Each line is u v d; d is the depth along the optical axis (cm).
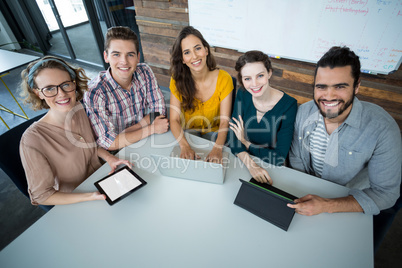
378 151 99
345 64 90
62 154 115
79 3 482
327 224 89
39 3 442
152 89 167
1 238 170
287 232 88
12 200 197
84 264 81
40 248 87
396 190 96
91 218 96
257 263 79
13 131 119
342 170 113
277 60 256
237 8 248
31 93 110
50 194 104
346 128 104
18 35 488
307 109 117
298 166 129
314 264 78
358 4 192
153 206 100
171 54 149
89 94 136
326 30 215
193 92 158
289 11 223
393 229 163
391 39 192
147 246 86
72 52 429
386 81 210
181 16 288
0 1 444
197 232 89
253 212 94
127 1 379
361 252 80
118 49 135
